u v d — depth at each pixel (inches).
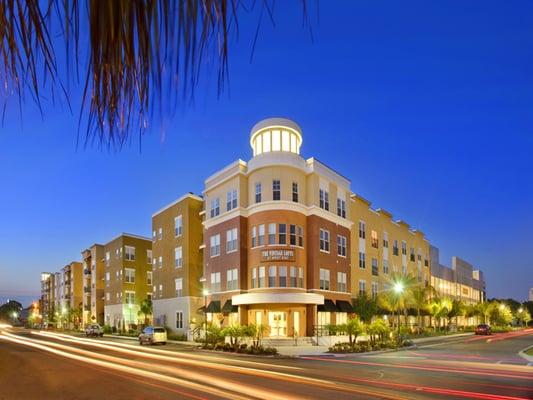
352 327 1272.1
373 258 2059.5
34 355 1122.7
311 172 1631.4
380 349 1282.0
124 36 53.2
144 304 2488.9
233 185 1679.4
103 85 55.2
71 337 2262.6
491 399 507.5
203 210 1996.8
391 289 2011.6
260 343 1312.7
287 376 698.8
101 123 56.4
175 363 910.4
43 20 52.0
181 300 1940.2
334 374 727.7
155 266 2193.7
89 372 762.2
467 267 3826.3
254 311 1524.4
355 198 1948.8
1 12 52.0
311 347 1301.7
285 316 1504.7
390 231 2294.5
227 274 1642.5
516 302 4675.2
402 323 2158.0
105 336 2357.3
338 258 1715.1
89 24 53.5
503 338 2005.4
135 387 593.3
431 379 668.7
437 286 2997.0
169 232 2098.9
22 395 544.1
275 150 1630.2
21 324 6131.9
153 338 1558.8
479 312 3238.2
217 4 53.4
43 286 5482.3
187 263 1929.1
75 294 3912.4
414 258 2583.7
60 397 527.8
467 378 682.2
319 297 1503.4
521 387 595.2
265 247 1518.2
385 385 605.9
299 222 1562.5
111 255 2994.6
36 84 54.4
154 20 53.1
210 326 1441.9
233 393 541.3
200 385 606.2
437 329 2454.5
